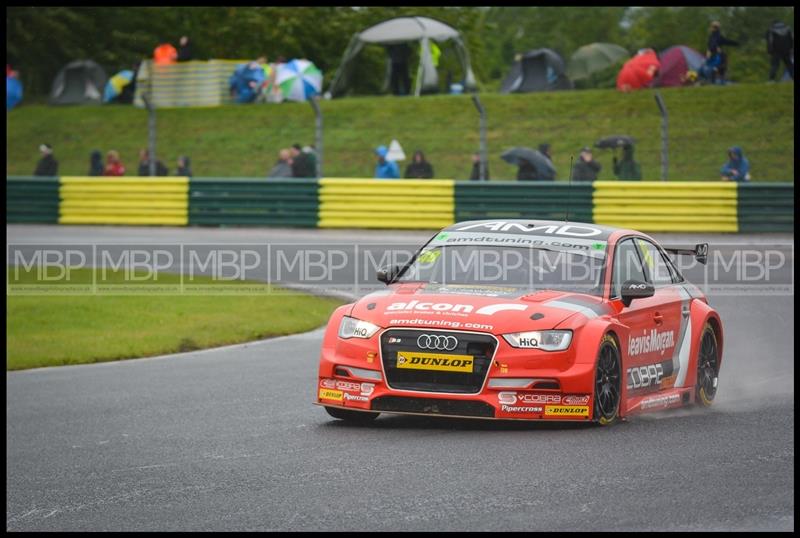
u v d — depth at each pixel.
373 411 30.92
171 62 152.25
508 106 134.88
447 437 29.73
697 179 113.38
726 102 126.81
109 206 98.75
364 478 25.12
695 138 120.81
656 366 33.91
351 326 31.25
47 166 104.56
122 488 24.75
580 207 88.69
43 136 147.25
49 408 35.84
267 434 30.88
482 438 29.47
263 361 46.25
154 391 39.03
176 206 97.00
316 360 46.34
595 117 129.00
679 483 24.47
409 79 136.50
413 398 30.05
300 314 58.81
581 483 24.42
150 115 103.50
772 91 128.12
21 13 193.00
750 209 87.62
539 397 29.58
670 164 116.75
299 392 38.41
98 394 38.53
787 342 49.06
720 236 87.06
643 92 132.38
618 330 31.45
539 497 23.27
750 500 23.08
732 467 26.05
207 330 53.88
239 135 139.50
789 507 22.53
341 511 22.33
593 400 29.95
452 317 30.20
